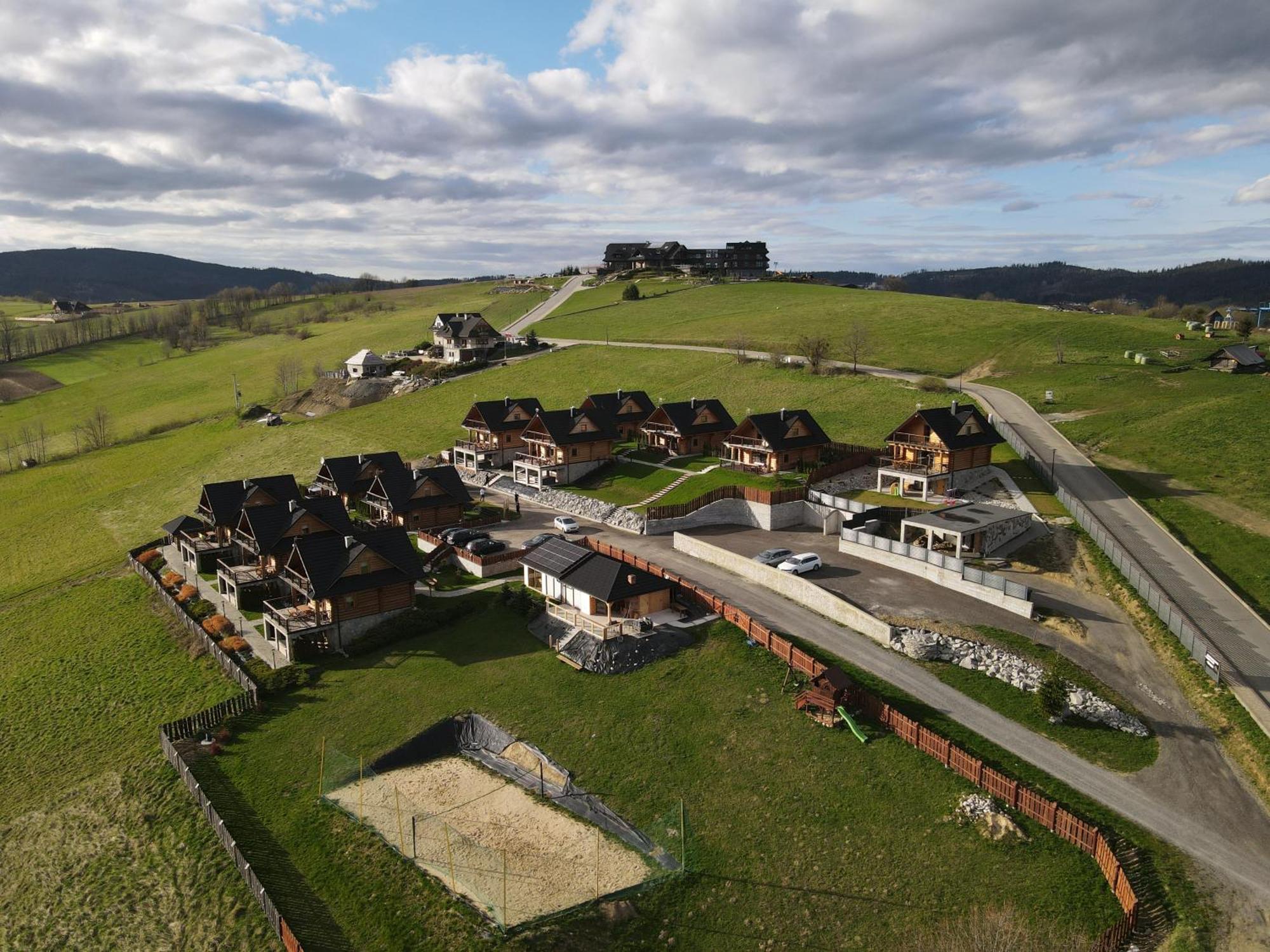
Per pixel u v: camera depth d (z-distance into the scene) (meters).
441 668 52.62
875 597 55.97
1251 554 57.75
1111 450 80.25
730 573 63.31
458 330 159.00
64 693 56.75
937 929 30.50
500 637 56.12
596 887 34.09
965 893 31.91
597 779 41.12
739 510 76.94
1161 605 49.97
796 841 35.66
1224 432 79.12
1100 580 56.03
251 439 128.62
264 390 165.50
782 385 115.94
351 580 56.44
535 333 179.62
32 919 36.44
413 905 33.34
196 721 47.50
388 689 50.84
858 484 80.00
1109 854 31.67
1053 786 36.84
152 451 133.75
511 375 144.00
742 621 52.34
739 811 37.78
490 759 44.38
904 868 33.50
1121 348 119.69
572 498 87.00
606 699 47.44
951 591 56.91
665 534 74.88
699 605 56.34
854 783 38.19
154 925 34.72
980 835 34.31
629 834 37.28
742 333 153.75
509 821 38.94
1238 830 34.16
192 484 112.62
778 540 70.50
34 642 66.38
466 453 103.62
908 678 46.09
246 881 35.66
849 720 41.19
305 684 52.16
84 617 69.12
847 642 50.47
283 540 64.44
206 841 38.81
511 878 34.78
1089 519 62.00
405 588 58.94
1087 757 39.03
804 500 75.50
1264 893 30.77
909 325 149.12
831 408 103.50
